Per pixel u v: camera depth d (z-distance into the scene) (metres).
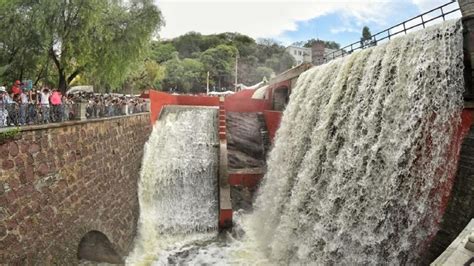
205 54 96.38
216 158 23.94
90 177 14.78
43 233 11.09
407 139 12.05
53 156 12.00
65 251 12.24
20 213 10.08
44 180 11.38
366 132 14.05
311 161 16.81
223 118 27.42
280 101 31.33
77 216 13.33
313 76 20.78
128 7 24.17
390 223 12.08
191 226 19.80
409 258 11.40
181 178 22.53
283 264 15.99
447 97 11.50
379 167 12.89
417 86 12.23
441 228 10.81
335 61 18.50
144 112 24.70
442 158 11.27
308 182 16.52
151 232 19.23
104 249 15.89
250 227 20.17
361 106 14.63
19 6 18.91
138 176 21.89
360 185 13.34
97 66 23.12
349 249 13.27
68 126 13.11
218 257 17.02
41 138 11.34
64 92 23.20
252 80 98.12
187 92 83.56
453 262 6.69
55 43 21.00
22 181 10.27
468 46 11.20
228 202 20.25
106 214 15.91
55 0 19.06
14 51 19.94
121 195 18.22
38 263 10.72
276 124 26.23
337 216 14.23
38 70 22.23
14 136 9.96
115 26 23.14
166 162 23.20
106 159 16.78
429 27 12.59
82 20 20.47
